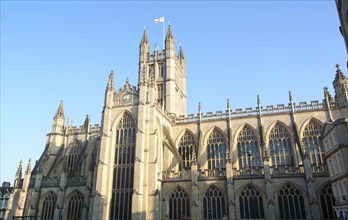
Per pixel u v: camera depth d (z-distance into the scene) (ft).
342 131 187.93
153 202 235.61
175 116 325.21
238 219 226.17
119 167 254.47
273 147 277.03
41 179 289.94
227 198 232.73
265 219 221.25
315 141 267.59
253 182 231.71
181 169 264.52
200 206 238.89
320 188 217.36
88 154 322.75
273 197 223.51
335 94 278.87
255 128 286.46
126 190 244.83
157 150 267.39
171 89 349.82
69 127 345.51
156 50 377.71
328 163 209.36
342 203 185.06
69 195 273.33
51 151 333.21
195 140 299.58
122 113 269.44
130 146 257.55
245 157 280.72
